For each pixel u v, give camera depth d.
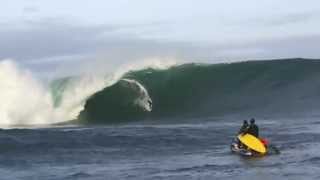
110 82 181.12
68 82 180.75
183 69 188.50
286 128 128.12
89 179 80.50
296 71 189.88
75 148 105.31
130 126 142.12
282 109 171.62
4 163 93.38
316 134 116.25
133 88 178.88
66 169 88.00
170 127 134.50
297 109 169.88
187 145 107.56
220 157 94.88
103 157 97.06
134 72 186.12
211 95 184.00
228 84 187.00
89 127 143.00
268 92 184.75
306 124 136.00
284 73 190.25
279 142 107.56
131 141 111.75
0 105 177.25
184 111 178.25
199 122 152.12
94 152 101.56
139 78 185.75
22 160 95.62
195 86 186.50
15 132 123.19
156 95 182.00
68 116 178.00
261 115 162.88
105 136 117.44
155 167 87.38
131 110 176.88
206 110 177.25
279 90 185.38
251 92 185.00
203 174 81.44
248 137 97.50
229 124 142.75
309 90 182.75
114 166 89.25
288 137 113.06
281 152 97.19
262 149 95.31
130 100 178.00
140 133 121.94
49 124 169.62
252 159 92.00
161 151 101.81
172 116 170.88
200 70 189.75
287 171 81.44
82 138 114.94
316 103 174.62
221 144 108.19
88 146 107.19
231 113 170.88
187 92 184.75
